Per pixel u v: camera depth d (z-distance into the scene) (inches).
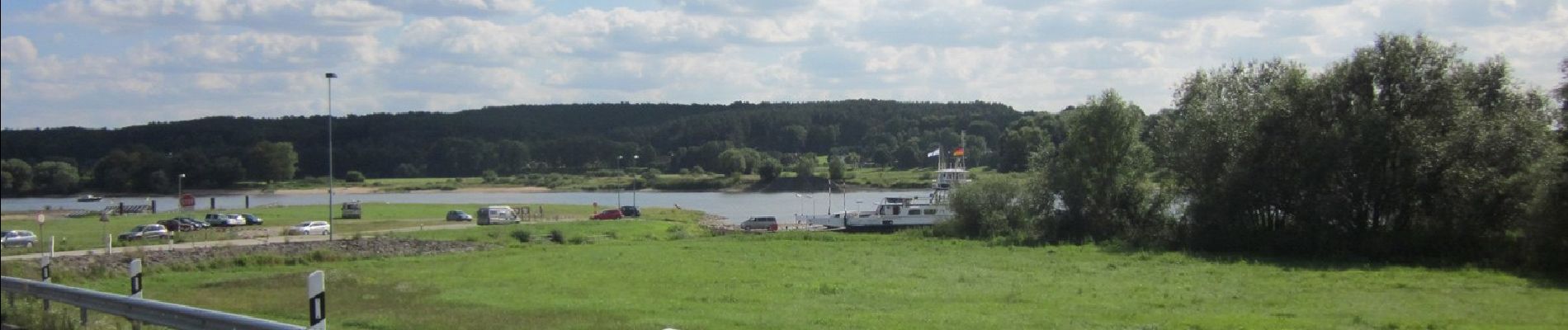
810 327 1061.1
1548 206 1867.6
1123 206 2957.7
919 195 6574.8
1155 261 2213.3
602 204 6505.9
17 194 6939.0
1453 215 2256.4
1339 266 2101.4
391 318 1094.4
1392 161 2363.4
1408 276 1836.9
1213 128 2679.6
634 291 1462.8
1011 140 5457.7
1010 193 3065.9
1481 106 2361.0
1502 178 2193.7
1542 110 2251.5
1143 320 1138.0
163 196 7460.6
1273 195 2522.1
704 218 4798.2
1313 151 2413.9
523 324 1058.7
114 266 1867.6
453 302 1305.4
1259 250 2487.7
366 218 4190.5
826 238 2994.6
